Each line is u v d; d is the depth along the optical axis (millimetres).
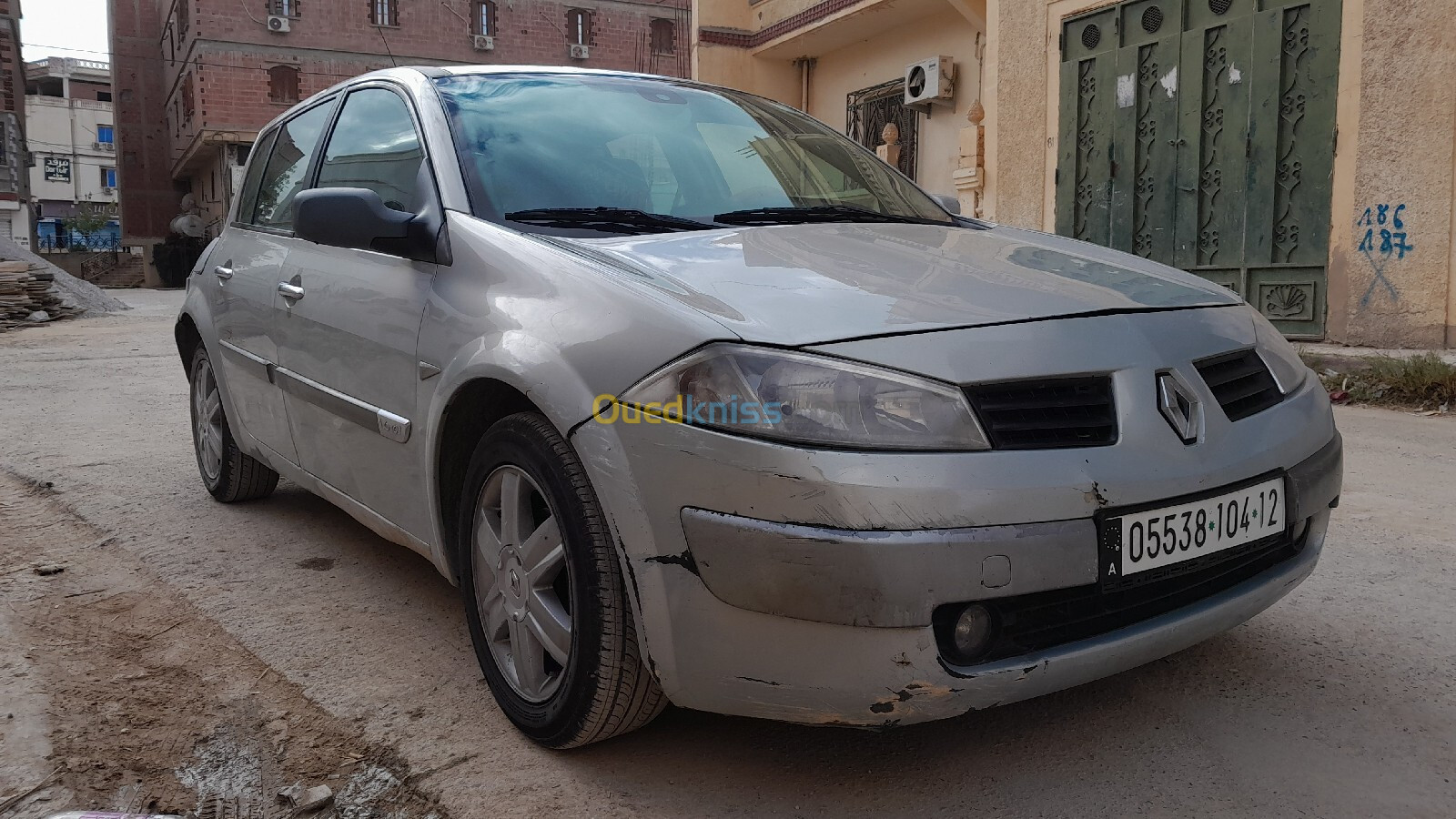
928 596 1663
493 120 2793
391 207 2805
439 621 2873
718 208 2727
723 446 1741
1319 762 2021
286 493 4293
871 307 1914
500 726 2250
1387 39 6902
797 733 2189
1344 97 7199
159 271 40031
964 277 2148
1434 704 2252
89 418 6070
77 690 2422
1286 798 1895
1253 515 1984
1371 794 1906
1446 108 6645
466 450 2455
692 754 2109
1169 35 8352
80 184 65438
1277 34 7570
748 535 1714
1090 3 8969
